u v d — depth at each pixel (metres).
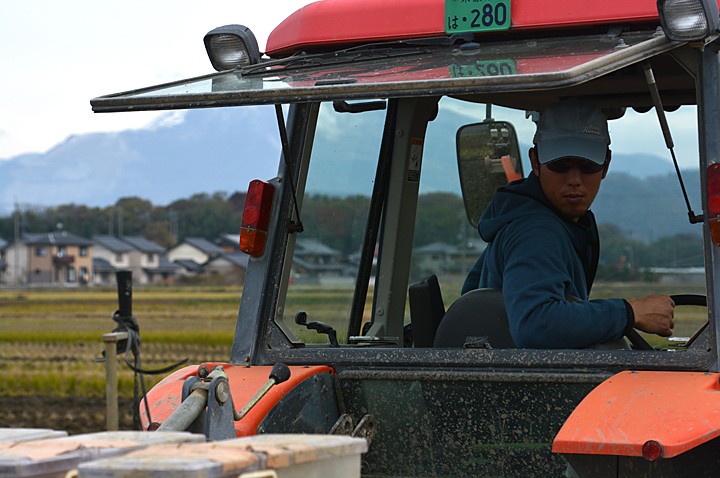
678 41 4.86
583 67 4.24
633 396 4.59
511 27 5.58
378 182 7.03
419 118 7.11
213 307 118.06
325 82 4.79
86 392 32.09
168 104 4.88
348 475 3.68
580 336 5.30
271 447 3.42
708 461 4.62
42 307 120.50
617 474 4.57
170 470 3.03
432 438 5.32
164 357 46.31
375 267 7.04
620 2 5.39
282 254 5.91
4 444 3.51
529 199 5.91
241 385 5.41
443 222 7.35
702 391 4.54
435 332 6.68
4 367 41.12
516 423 5.14
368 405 5.47
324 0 6.12
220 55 6.20
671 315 5.51
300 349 5.70
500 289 5.91
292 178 5.98
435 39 5.71
